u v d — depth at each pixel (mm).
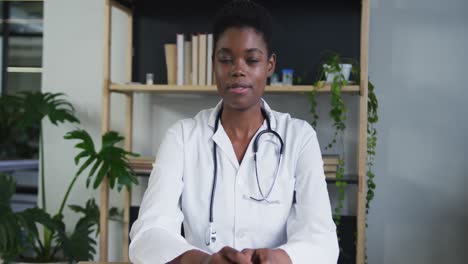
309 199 1180
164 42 2836
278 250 1035
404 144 2719
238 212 1216
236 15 1139
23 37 4773
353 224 2688
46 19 2992
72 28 2975
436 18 2697
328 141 2756
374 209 2742
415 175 2717
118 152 2432
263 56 1151
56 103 2908
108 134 2486
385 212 2736
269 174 1231
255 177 1226
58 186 2988
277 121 1302
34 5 4742
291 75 2523
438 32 2697
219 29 1159
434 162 2707
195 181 1244
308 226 1138
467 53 2684
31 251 2963
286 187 1227
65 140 2982
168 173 1212
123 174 2375
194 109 2883
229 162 1242
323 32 2703
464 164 2689
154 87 2510
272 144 1260
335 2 2693
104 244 2490
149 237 1086
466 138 2688
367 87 2338
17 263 2676
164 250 1043
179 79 2574
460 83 2689
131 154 2459
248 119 1243
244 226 1211
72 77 2977
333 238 1130
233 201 1219
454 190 2697
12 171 4102
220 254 972
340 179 2449
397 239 2730
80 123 2967
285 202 1226
